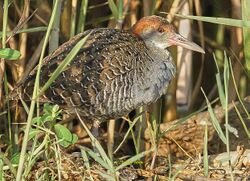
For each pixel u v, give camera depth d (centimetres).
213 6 1500
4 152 1147
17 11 1208
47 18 1339
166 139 1274
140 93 1118
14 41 1243
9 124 1088
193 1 1444
